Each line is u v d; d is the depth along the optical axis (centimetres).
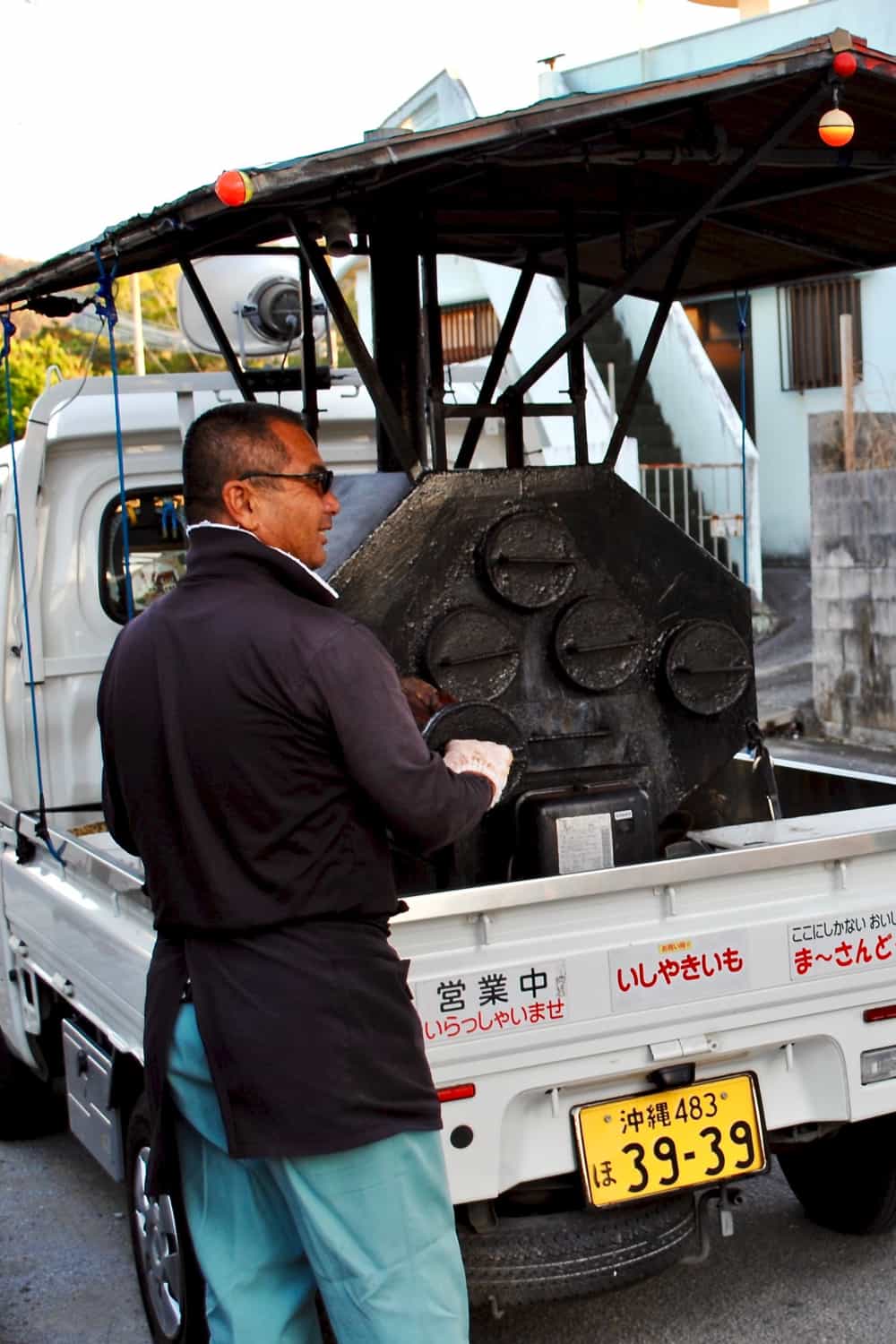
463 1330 232
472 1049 270
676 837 355
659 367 1277
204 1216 242
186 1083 231
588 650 325
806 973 297
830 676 913
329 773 220
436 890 322
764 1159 293
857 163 341
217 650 220
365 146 263
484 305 1349
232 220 330
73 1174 449
